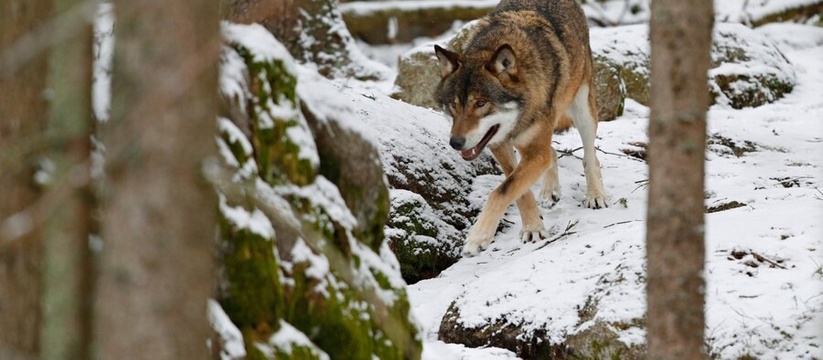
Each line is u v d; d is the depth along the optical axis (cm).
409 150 1564
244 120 664
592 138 1552
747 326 918
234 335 619
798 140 1808
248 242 639
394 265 761
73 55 452
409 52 2250
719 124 1881
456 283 1313
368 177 738
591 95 1571
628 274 1063
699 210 561
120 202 403
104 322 412
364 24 2844
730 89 2248
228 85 655
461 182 1600
